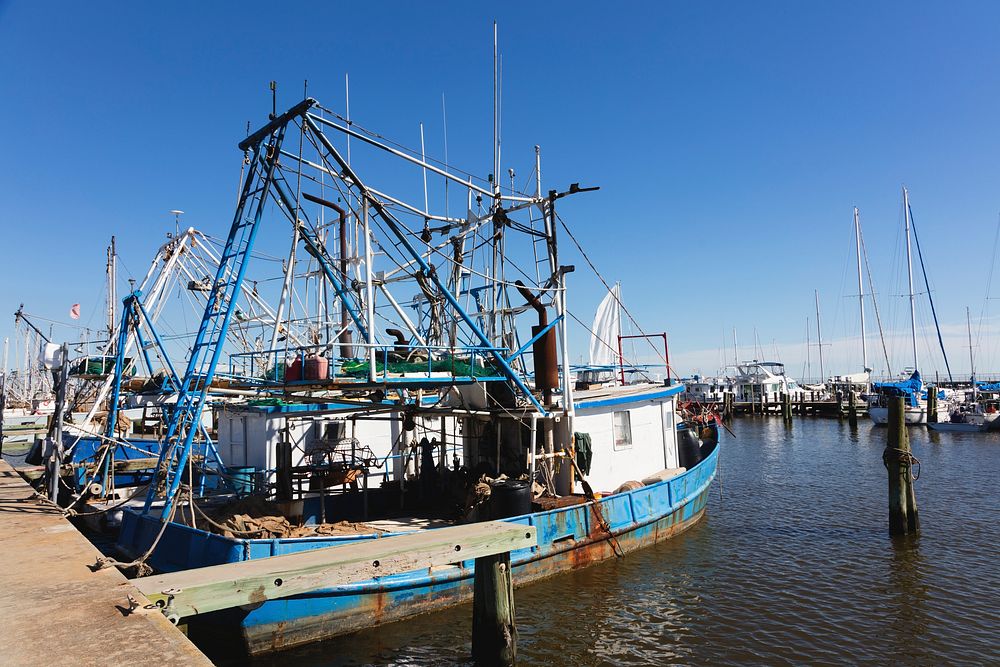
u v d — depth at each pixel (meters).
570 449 14.04
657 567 13.95
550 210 14.92
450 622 10.65
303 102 11.06
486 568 9.28
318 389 11.95
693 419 26.86
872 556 15.09
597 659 9.79
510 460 14.71
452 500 14.58
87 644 4.48
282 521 11.09
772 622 11.20
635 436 16.45
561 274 14.55
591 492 13.62
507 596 9.27
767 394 70.31
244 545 9.45
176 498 10.48
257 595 6.50
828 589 12.83
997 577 13.47
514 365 15.35
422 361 14.22
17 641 4.54
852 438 44.75
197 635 9.66
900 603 12.06
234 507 12.35
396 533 10.72
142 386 18.72
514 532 8.91
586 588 12.62
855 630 10.88
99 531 14.45
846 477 27.39
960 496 22.34
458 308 12.52
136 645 4.47
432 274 12.55
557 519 12.82
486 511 12.57
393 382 11.63
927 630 10.84
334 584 7.03
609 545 13.84
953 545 15.95
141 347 17.34
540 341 14.21
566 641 10.38
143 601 5.46
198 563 9.78
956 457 33.19
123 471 18.02
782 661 9.77
